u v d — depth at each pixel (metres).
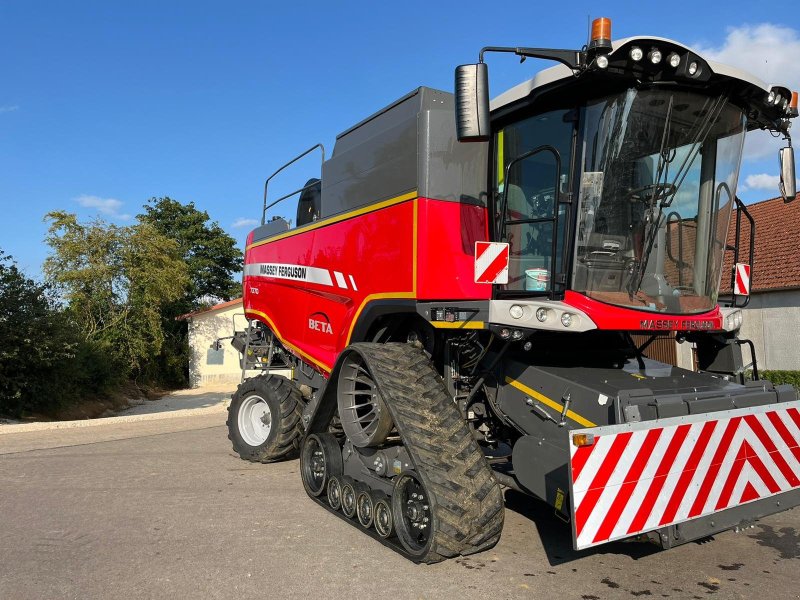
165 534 4.79
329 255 5.99
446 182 4.72
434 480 3.90
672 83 4.06
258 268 7.87
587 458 3.36
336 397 5.29
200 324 31.83
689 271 4.50
